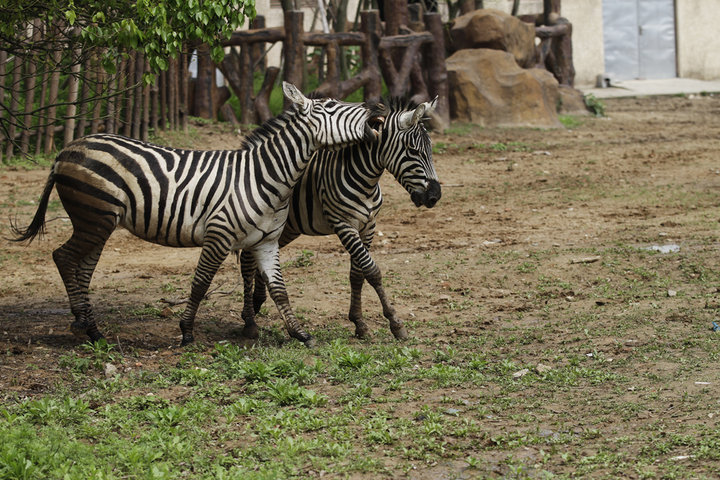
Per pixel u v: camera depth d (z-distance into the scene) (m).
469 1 38.09
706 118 37.38
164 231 10.77
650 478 6.90
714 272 14.27
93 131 23.25
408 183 10.93
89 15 11.54
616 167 25.53
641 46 50.06
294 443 7.76
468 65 33.03
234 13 11.30
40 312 12.83
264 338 11.62
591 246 16.69
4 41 12.05
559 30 38.03
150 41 10.96
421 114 10.69
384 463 7.42
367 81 29.72
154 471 7.00
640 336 11.10
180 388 9.46
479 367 10.08
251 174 10.79
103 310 12.88
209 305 13.32
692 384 9.06
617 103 43.50
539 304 13.27
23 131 22.64
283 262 16.17
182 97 26.25
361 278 11.52
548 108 33.88
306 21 40.75
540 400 8.94
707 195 21.22
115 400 8.98
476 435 8.00
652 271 14.59
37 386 9.37
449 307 13.27
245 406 8.67
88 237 10.61
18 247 16.95
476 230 18.64
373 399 9.07
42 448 7.32
